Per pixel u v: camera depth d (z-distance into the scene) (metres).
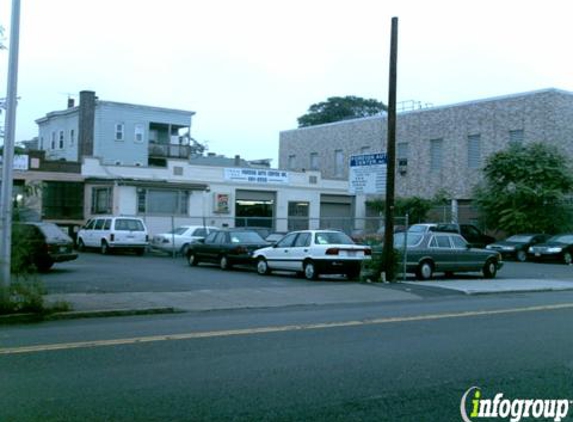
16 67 12.09
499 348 9.02
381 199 46.75
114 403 6.17
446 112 45.31
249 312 12.94
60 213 36.16
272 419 5.77
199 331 10.20
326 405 6.21
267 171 43.12
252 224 42.59
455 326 11.00
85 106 47.59
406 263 20.31
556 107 38.75
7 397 6.34
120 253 31.67
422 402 6.39
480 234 34.53
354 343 9.29
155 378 7.11
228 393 6.56
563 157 36.53
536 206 35.62
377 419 5.84
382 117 50.09
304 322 11.30
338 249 19.09
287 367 7.71
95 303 12.98
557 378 7.37
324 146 55.44
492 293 17.56
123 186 36.50
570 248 30.48
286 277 20.20
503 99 41.53
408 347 9.02
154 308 12.73
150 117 50.69
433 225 33.09
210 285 16.97
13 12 12.09
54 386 6.75
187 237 30.05
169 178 39.09
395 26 19.67
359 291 16.66
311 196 45.41
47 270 20.70
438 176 45.62
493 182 37.56
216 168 40.88
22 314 11.35
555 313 12.88
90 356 8.22
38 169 35.56
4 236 11.73
